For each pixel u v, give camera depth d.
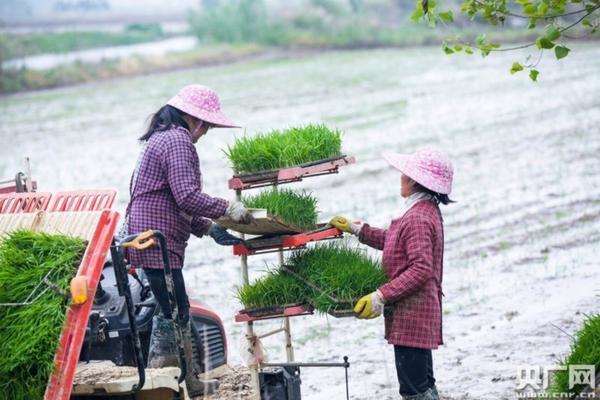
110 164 38.09
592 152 32.66
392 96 52.25
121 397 9.28
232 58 80.56
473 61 66.12
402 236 10.09
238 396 10.84
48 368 8.07
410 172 10.09
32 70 72.56
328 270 10.09
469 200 27.34
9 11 105.12
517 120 41.12
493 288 18.38
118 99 59.31
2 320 8.40
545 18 11.14
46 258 8.61
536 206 25.72
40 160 40.25
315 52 82.88
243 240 10.68
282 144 10.51
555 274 18.86
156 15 111.38
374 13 96.31
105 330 10.74
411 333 9.97
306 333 16.72
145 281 11.36
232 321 17.67
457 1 85.94
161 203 10.58
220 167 35.53
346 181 31.45
